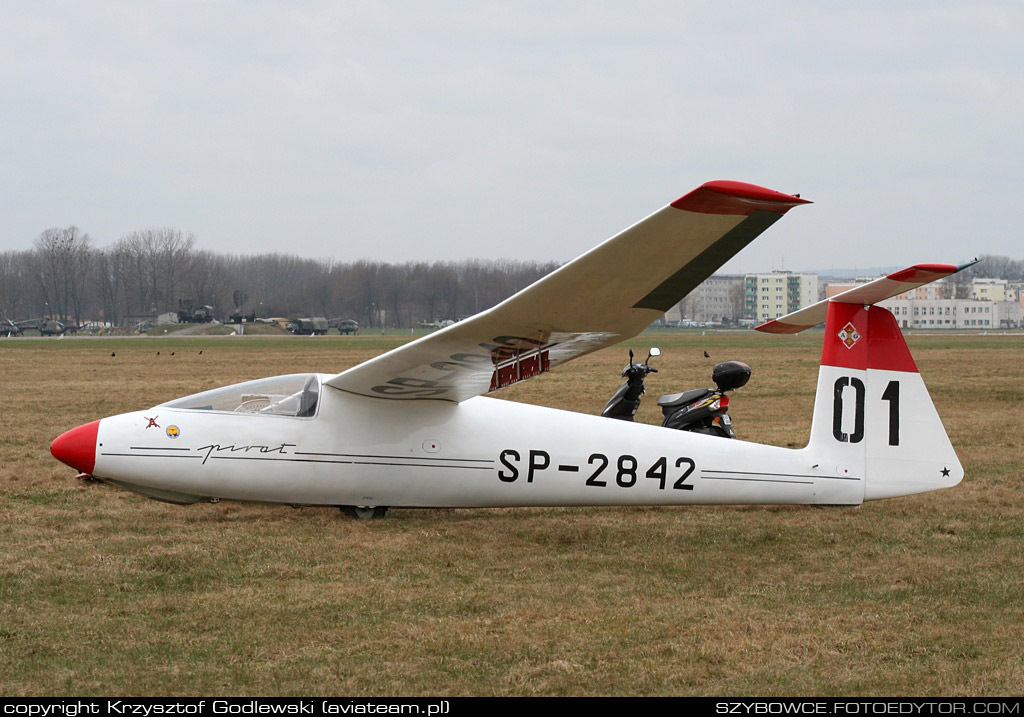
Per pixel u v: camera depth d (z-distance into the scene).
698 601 23.86
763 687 18.44
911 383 33.34
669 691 18.23
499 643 20.62
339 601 23.50
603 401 81.00
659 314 26.02
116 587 24.42
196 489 31.09
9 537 29.61
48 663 19.31
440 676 18.84
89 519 32.31
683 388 93.00
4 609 22.53
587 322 26.34
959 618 22.55
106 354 181.75
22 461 45.31
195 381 106.38
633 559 28.05
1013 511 34.69
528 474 32.31
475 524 32.44
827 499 33.09
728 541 30.31
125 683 18.39
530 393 89.06
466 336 26.69
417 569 26.59
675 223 20.97
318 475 31.47
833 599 24.09
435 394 31.47
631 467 32.62
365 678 18.69
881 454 33.28
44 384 101.38
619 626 21.83
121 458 30.53
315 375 32.22
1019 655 20.12
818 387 33.22
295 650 20.11
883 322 33.19
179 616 22.22
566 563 27.52
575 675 18.92
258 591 24.27
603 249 21.98
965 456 48.12
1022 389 92.50
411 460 31.89
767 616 22.64
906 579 25.92
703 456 32.94
